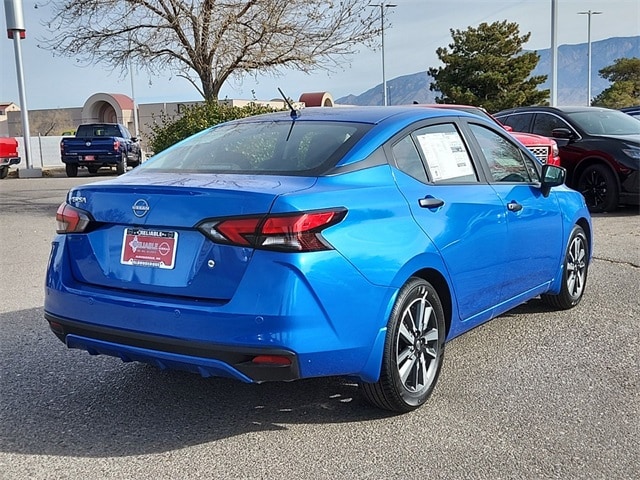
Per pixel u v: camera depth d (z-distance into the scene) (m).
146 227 3.66
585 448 3.62
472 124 5.04
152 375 4.75
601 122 12.57
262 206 3.39
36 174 24.66
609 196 11.76
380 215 3.79
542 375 4.65
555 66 24.09
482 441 3.71
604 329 5.64
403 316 3.91
